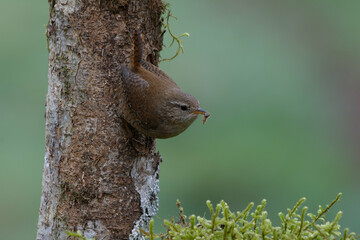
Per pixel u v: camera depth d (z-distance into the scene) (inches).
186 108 287.3
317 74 557.6
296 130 502.0
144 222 282.5
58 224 273.0
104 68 269.0
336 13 577.6
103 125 269.6
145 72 283.3
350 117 540.1
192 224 219.6
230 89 501.0
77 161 268.8
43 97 472.4
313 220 226.1
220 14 522.0
